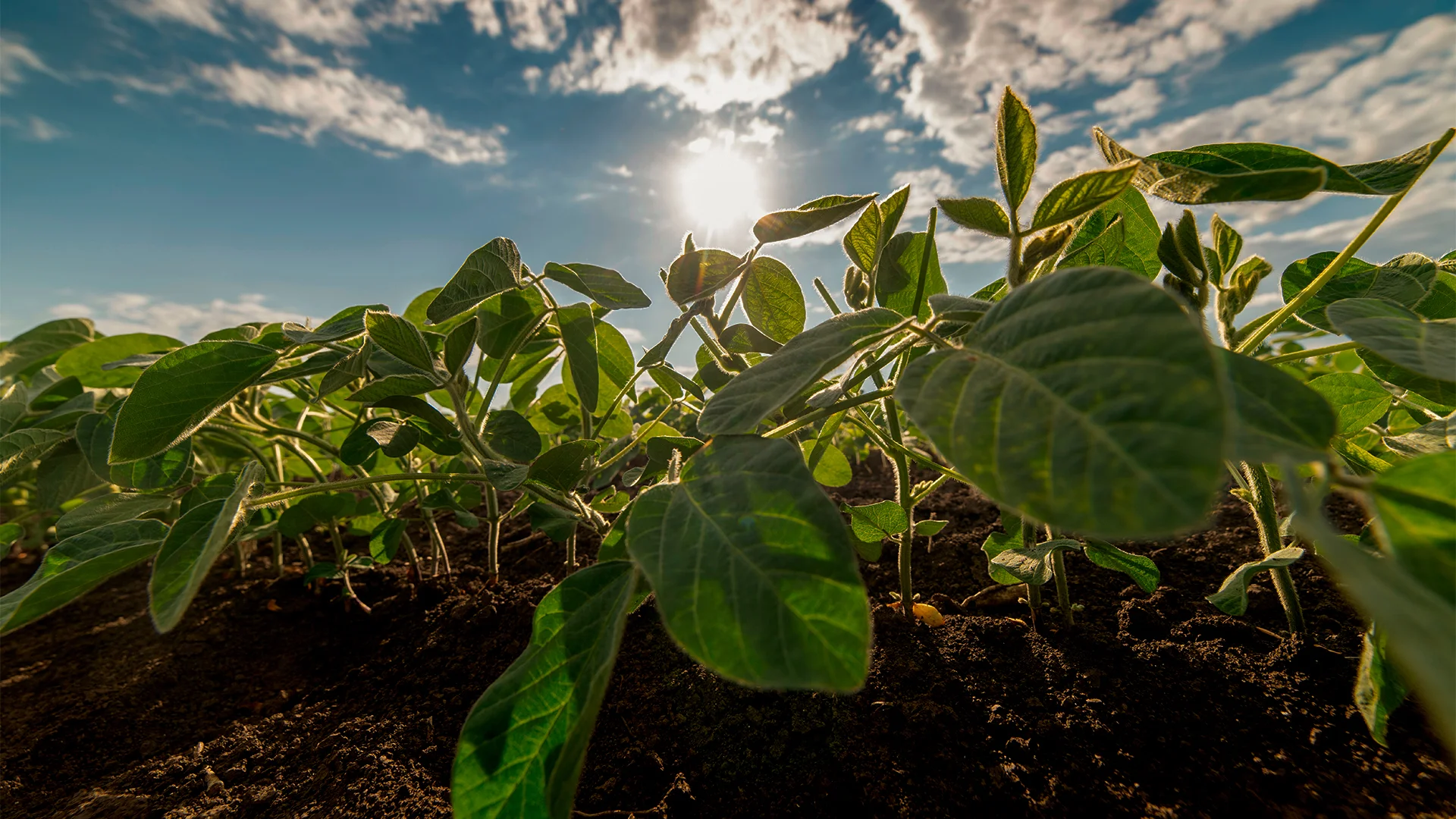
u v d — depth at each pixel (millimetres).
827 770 1124
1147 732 1118
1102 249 1307
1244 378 567
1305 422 508
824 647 522
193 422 1143
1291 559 981
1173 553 1767
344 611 2055
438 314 1103
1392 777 976
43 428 1735
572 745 625
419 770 1276
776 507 619
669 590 577
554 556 2250
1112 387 466
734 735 1231
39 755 1496
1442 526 473
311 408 2326
